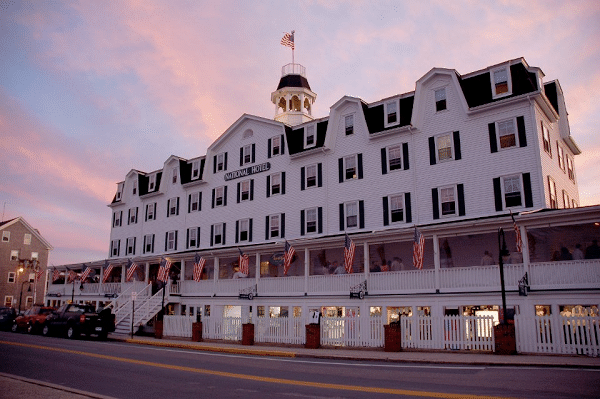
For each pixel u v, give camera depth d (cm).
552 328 1844
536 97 2584
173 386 1184
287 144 3688
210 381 1260
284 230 3591
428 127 2973
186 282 3856
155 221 4725
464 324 2028
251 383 1220
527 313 2159
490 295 2272
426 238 2631
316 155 3503
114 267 4988
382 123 3189
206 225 4216
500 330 1884
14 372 1451
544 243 2716
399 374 1380
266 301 3192
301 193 3538
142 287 4069
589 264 2047
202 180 4275
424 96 3022
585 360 1605
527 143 2598
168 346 2583
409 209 2956
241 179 4016
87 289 4653
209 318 2855
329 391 1085
